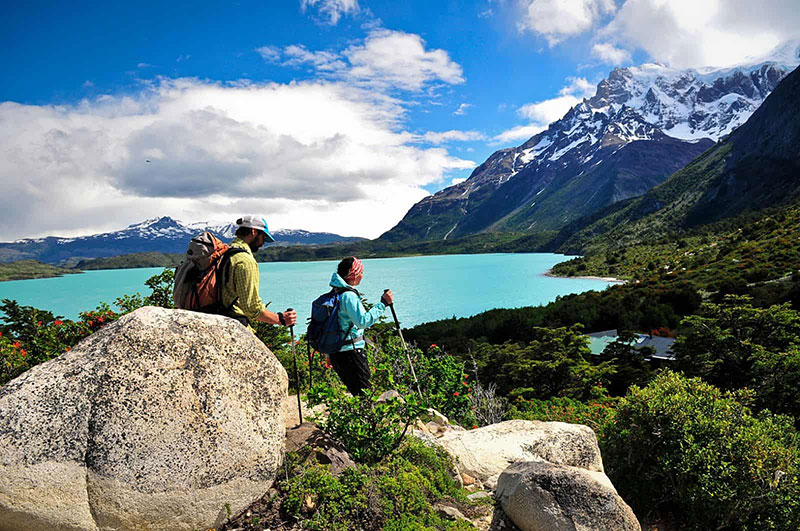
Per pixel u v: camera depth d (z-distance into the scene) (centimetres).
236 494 326
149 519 297
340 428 440
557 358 2533
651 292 5578
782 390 1462
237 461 326
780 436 734
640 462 679
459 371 1055
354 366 469
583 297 6219
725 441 614
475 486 506
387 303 493
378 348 1186
